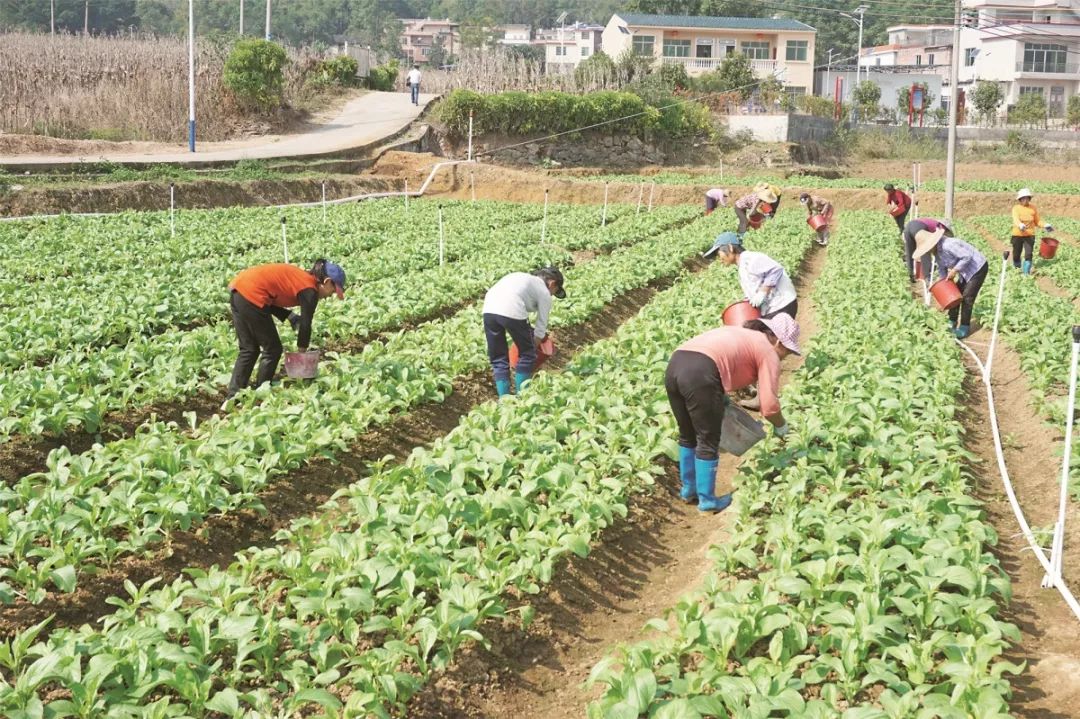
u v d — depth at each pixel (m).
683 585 7.94
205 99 42.59
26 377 10.39
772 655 5.99
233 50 44.53
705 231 27.61
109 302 14.63
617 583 7.91
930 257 18.28
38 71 40.75
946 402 11.32
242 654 6.01
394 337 13.26
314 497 9.14
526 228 27.48
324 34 155.00
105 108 40.19
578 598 7.52
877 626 6.03
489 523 7.80
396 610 6.64
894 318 15.50
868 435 9.95
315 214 28.94
